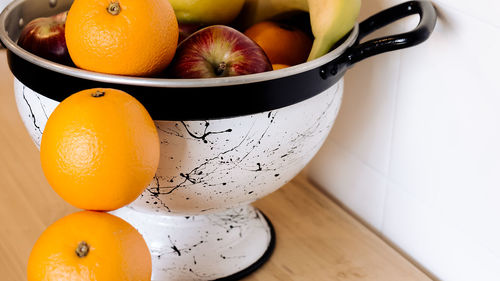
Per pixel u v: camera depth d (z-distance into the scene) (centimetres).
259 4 59
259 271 61
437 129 58
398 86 61
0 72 90
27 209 67
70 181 41
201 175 48
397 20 59
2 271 59
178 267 58
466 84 54
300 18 61
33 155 76
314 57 52
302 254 63
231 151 47
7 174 72
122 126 40
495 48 51
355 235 66
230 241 60
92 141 40
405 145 62
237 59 49
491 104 53
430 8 52
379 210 69
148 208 53
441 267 63
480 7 51
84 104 40
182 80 43
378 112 64
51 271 41
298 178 75
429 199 62
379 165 66
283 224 67
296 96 47
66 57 52
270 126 47
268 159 49
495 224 56
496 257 57
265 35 56
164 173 48
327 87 50
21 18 59
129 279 42
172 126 45
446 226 61
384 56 61
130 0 43
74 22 44
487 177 55
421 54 57
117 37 43
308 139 51
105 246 41
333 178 73
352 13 51
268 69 50
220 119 45
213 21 56
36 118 50
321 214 69
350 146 69
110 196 42
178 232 59
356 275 60
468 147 56
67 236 42
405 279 60
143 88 44
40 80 46
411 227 65
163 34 44
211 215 60
